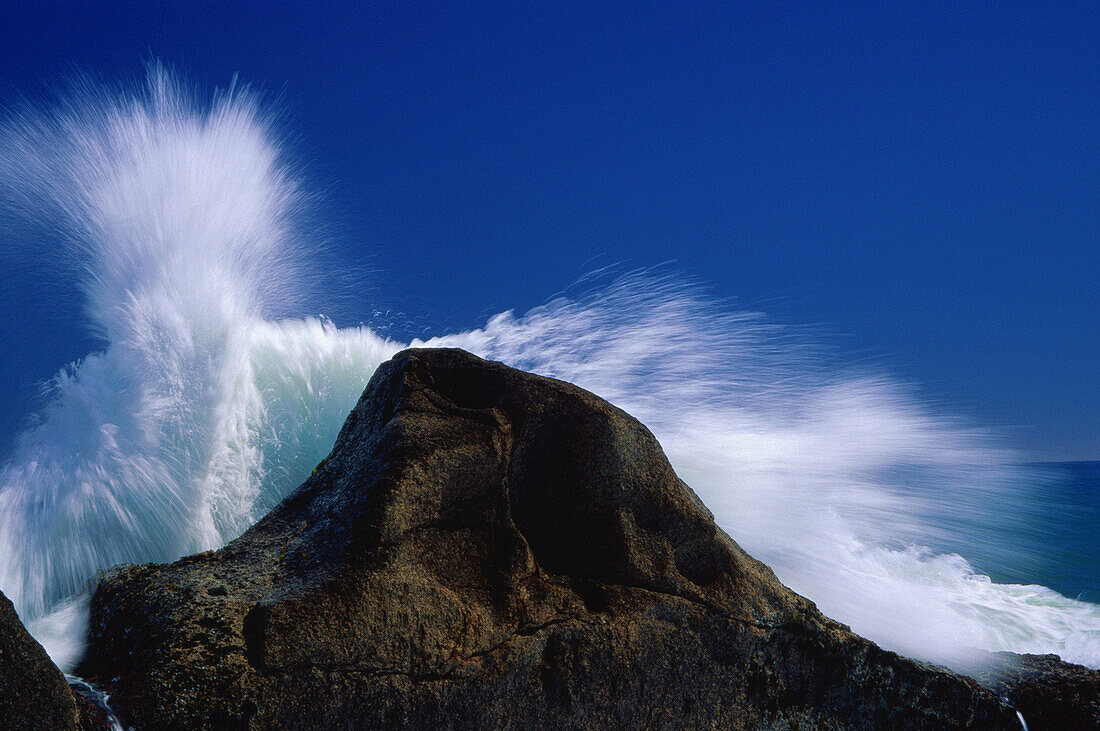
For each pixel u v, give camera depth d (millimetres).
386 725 3258
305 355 8203
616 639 3742
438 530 3688
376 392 4520
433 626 3424
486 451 3826
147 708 2996
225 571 3756
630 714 3742
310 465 7809
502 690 3496
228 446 7375
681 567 4090
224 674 3082
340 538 3621
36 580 5949
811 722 4133
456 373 4285
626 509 4039
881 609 6395
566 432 4039
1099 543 12906
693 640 3926
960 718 4348
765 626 4098
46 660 2857
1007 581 9812
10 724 2672
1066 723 4566
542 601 3719
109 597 4043
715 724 3926
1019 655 5316
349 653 3242
